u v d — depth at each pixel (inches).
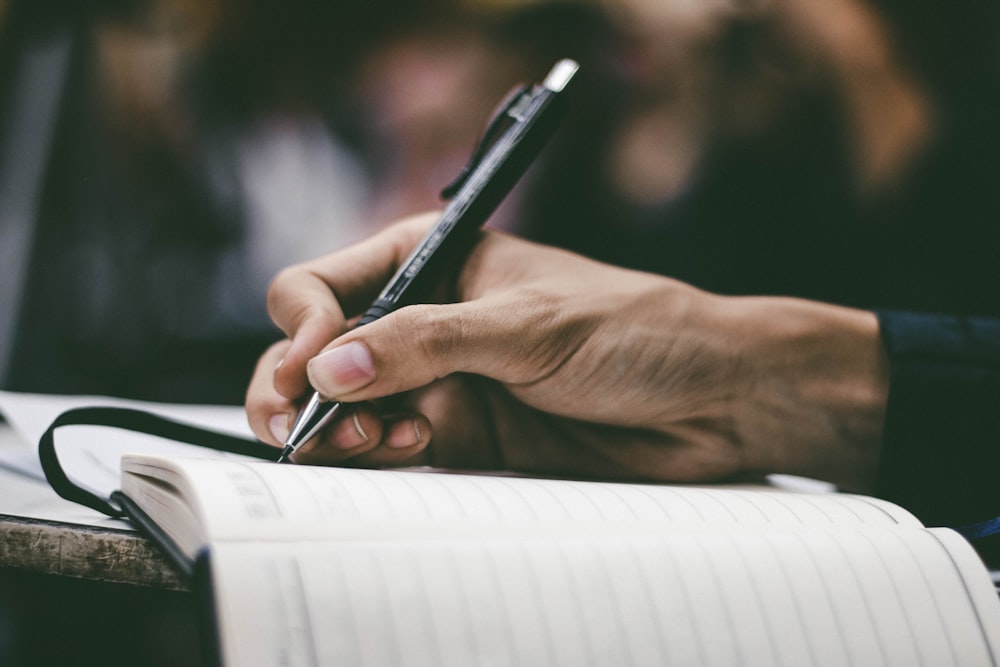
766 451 19.3
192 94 41.4
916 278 42.2
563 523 11.8
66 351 37.4
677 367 17.9
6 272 37.9
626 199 42.5
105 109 40.5
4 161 39.4
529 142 19.0
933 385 18.1
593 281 18.5
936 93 43.7
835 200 42.7
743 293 41.7
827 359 18.8
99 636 16.7
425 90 43.1
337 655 8.9
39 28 40.7
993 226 42.8
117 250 39.2
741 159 42.6
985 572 12.8
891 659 11.4
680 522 12.6
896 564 12.4
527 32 43.4
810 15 43.0
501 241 19.9
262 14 42.3
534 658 9.8
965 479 17.9
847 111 43.2
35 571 13.0
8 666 16.6
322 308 17.8
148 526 12.3
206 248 40.3
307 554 9.5
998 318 41.6
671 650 10.4
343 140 42.6
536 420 19.9
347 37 43.0
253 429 17.4
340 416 15.7
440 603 9.7
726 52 42.8
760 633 11.0
